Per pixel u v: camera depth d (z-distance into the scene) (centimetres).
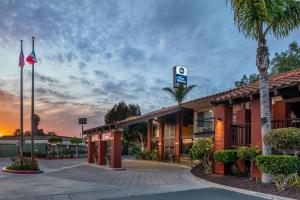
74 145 5309
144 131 4047
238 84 3919
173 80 3347
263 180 1255
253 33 1342
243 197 1064
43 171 2189
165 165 2645
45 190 1251
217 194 1121
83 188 1298
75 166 2683
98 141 2728
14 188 1312
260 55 1320
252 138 1490
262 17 1286
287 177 1121
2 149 4706
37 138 5044
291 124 1550
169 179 1582
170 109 2867
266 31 1322
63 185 1401
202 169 1848
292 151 1243
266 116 1296
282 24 1305
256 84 1791
